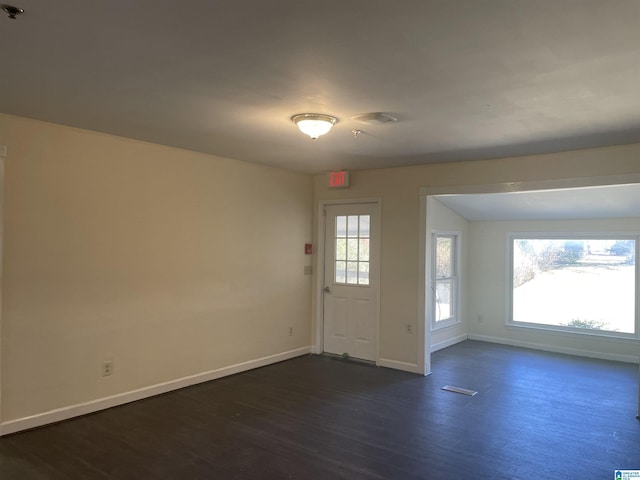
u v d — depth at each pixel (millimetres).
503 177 4598
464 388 4582
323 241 6000
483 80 2459
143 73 2432
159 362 4309
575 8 1688
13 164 3336
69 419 3674
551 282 6398
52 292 3564
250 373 5070
